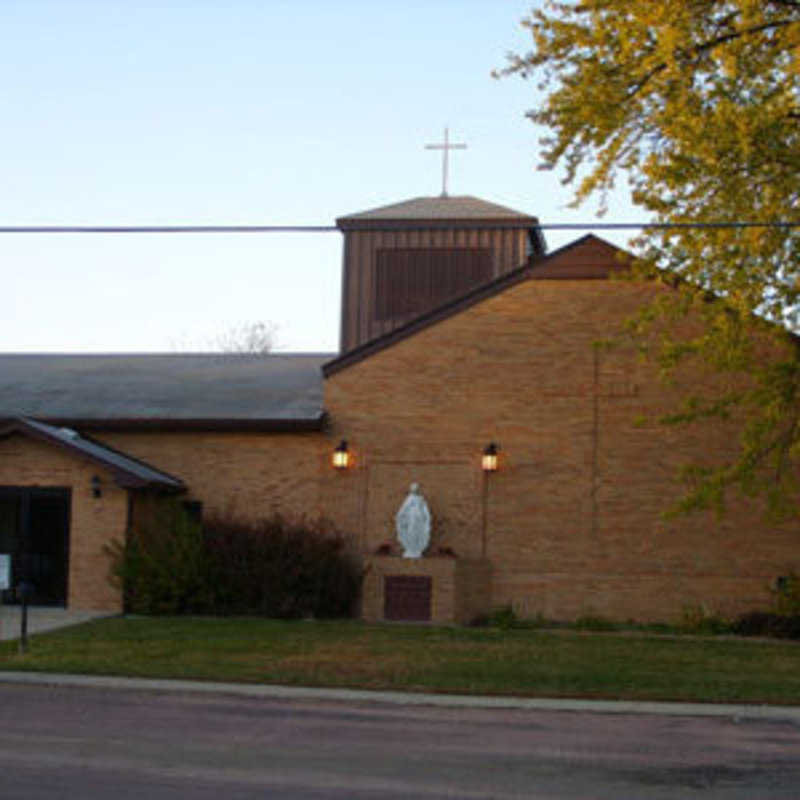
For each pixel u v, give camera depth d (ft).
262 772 32.71
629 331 66.80
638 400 77.61
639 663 57.00
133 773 32.22
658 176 61.00
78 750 35.42
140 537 77.05
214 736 38.45
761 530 75.72
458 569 74.59
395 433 80.23
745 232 60.13
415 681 51.01
